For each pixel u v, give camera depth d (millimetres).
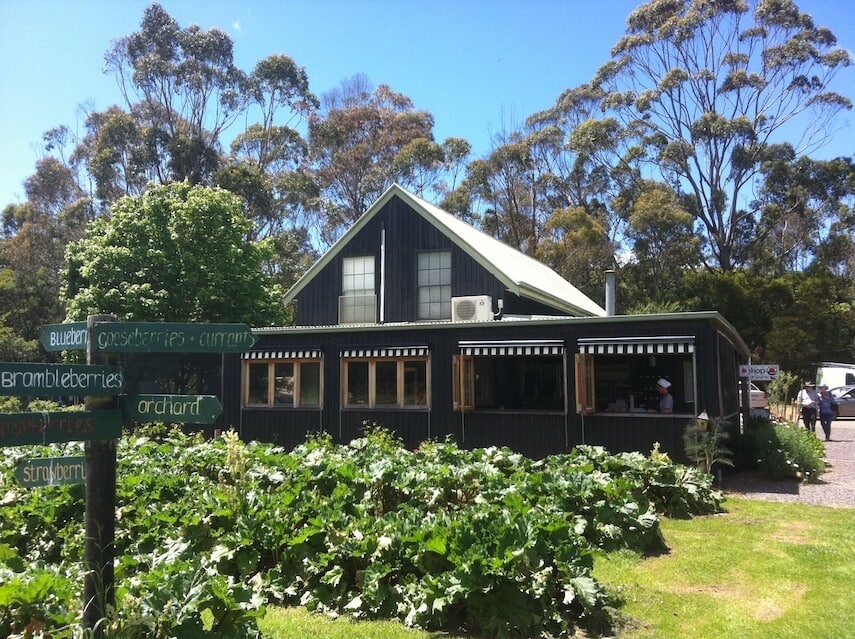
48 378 3625
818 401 21875
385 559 6117
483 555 5574
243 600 4527
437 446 11117
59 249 47156
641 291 44656
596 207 51656
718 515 9852
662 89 48438
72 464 3855
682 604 6184
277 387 17219
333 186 47719
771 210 48688
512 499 6984
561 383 19141
